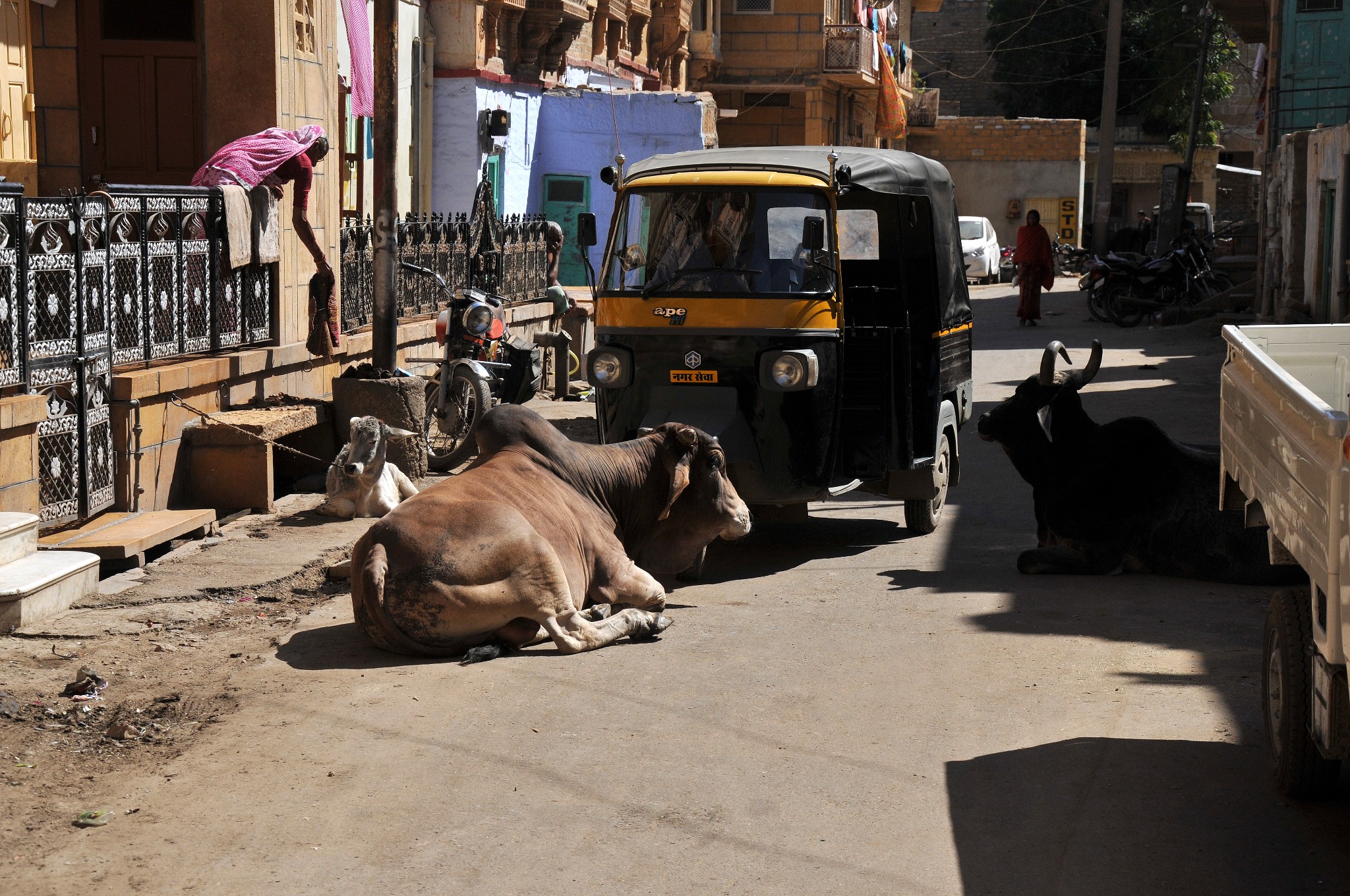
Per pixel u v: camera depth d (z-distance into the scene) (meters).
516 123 23.28
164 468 9.06
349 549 8.48
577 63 26.09
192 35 11.90
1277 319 21.61
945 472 9.70
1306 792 4.68
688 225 8.46
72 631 6.70
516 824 4.51
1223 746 5.23
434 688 5.84
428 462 11.48
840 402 8.45
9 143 11.46
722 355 8.20
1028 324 26.20
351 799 4.69
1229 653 6.40
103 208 8.23
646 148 24.36
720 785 4.84
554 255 17.31
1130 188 56.62
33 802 4.66
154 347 9.05
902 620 7.10
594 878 4.13
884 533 9.62
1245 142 56.72
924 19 63.25
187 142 12.01
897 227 9.20
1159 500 7.98
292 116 11.26
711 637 6.75
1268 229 22.52
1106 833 4.47
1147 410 14.98
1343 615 3.75
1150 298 25.58
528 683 5.92
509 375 12.36
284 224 10.97
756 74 35.72
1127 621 7.00
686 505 7.28
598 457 7.00
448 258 14.92
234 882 4.09
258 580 7.66
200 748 5.17
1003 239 50.41
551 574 6.30
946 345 9.54
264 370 10.46
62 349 7.84
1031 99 55.44
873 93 40.75
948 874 4.18
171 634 6.76
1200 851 4.34
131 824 4.49
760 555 8.91
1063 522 8.12
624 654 6.43
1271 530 4.67
